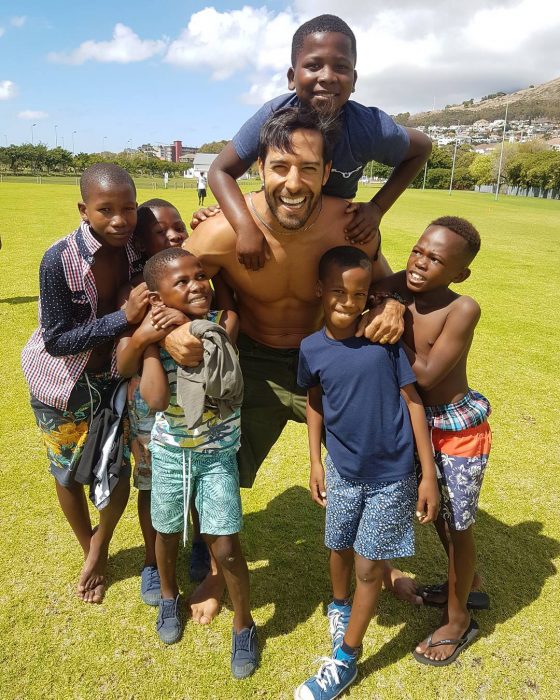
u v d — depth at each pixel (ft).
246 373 9.50
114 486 8.71
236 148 8.75
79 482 8.88
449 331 7.60
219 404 7.82
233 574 8.11
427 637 8.63
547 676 8.29
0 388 16.90
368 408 7.43
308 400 8.46
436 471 8.10
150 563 9.77
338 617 8.70
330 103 8.21
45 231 47.62
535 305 29.01
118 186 7.80
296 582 9.98
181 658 8.40
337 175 8.62
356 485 7.76
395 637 8.91
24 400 16.21
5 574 9.84
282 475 13.35
